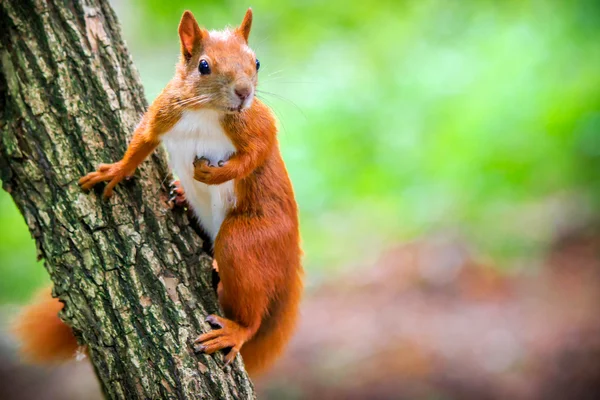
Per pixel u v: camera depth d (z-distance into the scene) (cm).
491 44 1795
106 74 563
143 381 507
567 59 1689
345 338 1296
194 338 527
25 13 532
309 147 1706
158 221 558
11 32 528
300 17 1711
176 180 640
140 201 556
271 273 617
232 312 606
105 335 511
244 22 615
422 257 1503
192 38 586
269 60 1708
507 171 1628
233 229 609
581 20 1702
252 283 603
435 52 1841
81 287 515
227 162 583
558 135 1622
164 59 1556
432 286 1426
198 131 590
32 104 523
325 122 1736
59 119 531
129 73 593
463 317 1337
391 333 1299
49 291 630
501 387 1178
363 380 1194
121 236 534
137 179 563
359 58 1834
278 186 632
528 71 1708
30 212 522
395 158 1703
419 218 1603
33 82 526
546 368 1216
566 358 1225
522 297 1382
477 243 1524
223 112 575
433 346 1265
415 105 1762
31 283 1284
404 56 1845
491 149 1644
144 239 542
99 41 565
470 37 1845
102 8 587
